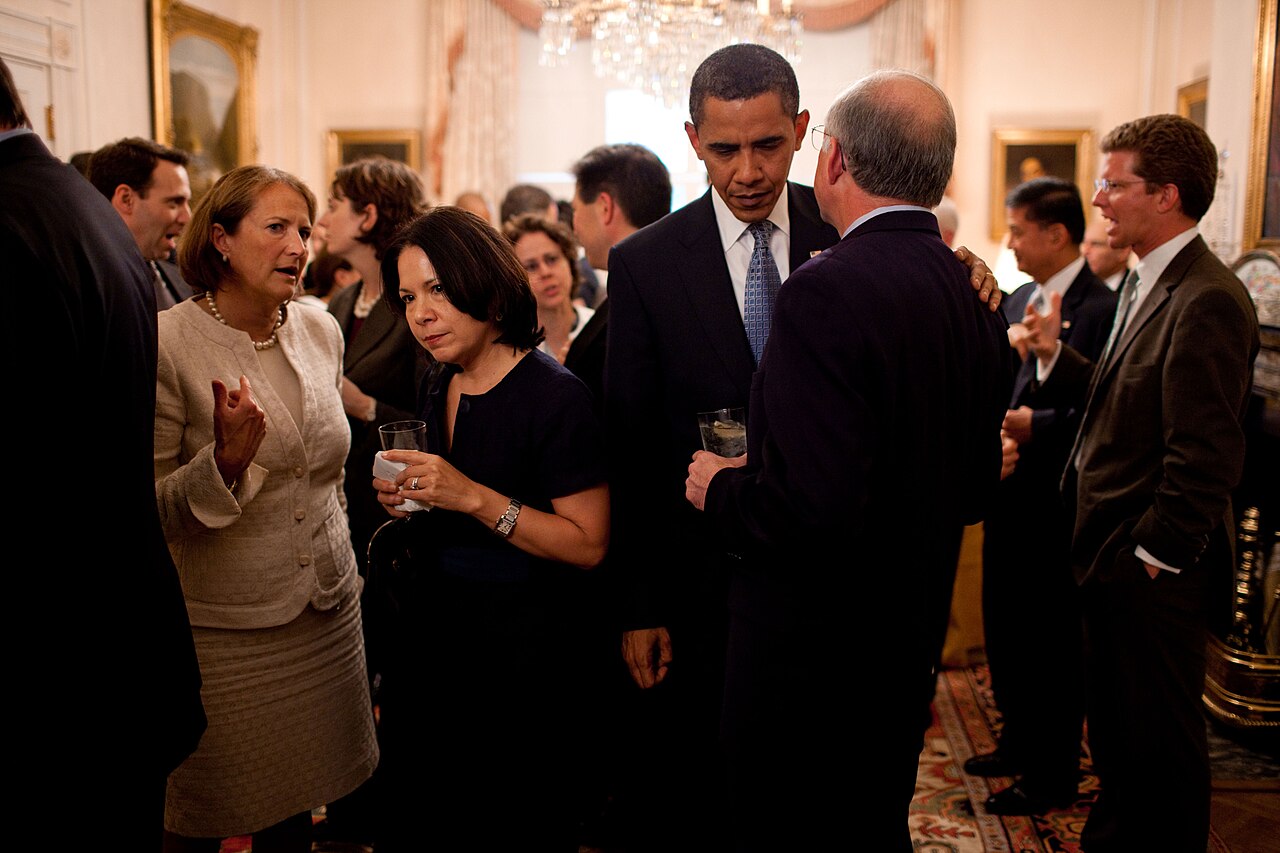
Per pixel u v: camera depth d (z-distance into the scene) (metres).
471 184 9.59
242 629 2.04
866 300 1.55
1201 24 8.12
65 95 6.70
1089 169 9.06
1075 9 9.05
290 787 2.11
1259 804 3.08
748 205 2.01
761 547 1.60
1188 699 2.33
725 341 2.10
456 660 1.97
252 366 2.07
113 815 1.43
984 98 9.22
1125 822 2.41
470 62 9.54
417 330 1.95
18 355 1.28
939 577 1.66
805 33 9.41
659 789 2.42
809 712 1.69
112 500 1.41
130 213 3.02
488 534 1.97
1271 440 4.20
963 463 1.69
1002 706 3.18
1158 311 2.32
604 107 9.78
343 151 9.70
